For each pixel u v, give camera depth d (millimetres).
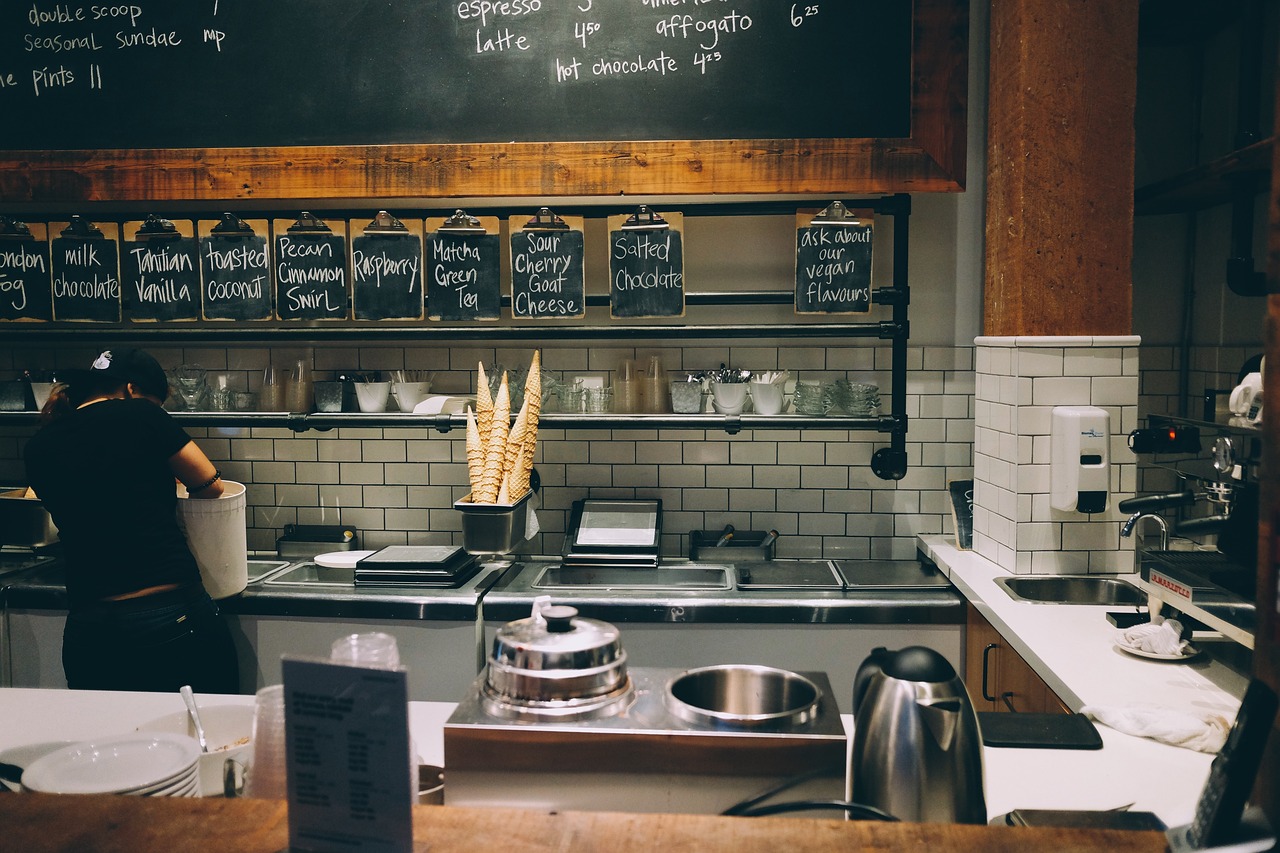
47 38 3453
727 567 3562
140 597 2799
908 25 3277
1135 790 1566
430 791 1318
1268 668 1051
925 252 3721
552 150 3340
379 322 3805
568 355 3822
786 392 3762
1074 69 3055
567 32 3355
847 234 3396
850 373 3754
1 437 3984
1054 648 2391
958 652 3170
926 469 3773
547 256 3455
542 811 1095
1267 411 1069
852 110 3299
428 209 3592
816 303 3430
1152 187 3316
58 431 2742
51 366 3965
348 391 3672
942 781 1262
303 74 3404
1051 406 3111
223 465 3924
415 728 1815
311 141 3412
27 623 3324
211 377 3816
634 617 3189
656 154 3318
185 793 1324
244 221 3477
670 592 3283
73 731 1805
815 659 3195
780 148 3289
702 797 1229
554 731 1243
